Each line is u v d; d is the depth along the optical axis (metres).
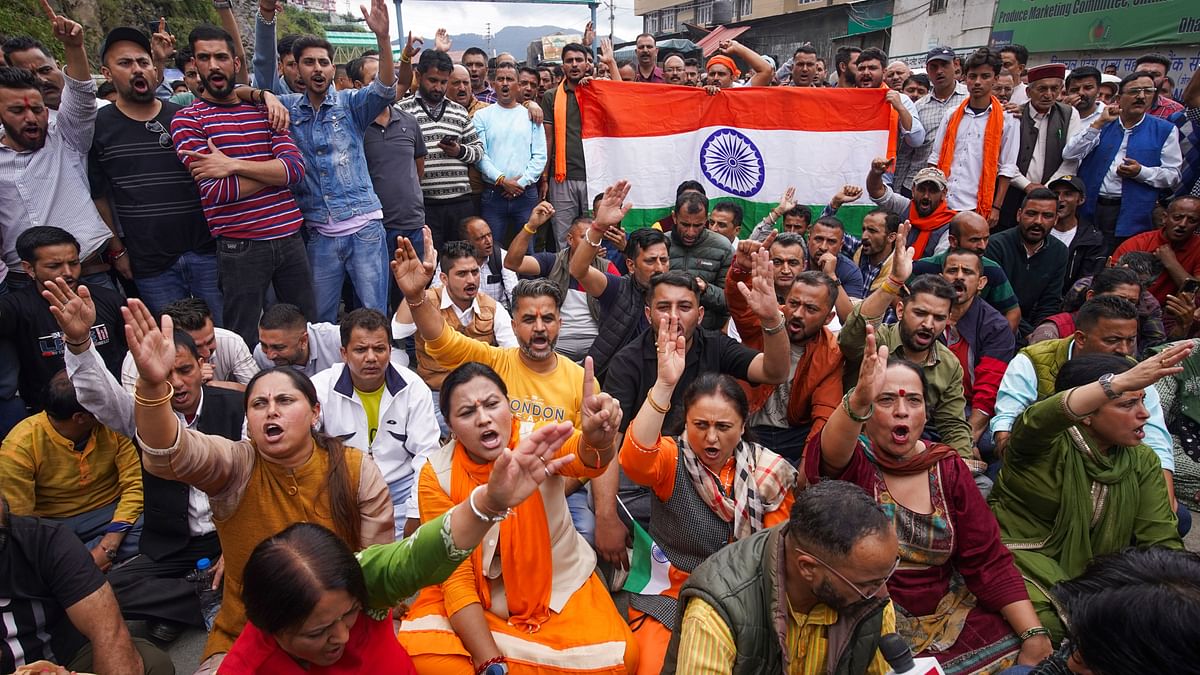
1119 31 13.18
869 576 1.94
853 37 24.19
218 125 4.73
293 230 5.07
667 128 6.79
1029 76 7.22
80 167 4.75
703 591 2.16
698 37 29.67
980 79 6.62
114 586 3.13
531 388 3.71
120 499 3.52
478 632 2.56
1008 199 7.09
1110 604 1.62
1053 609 2.87
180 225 4.94
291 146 4.90
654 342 3.96
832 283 3.87
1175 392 4.14
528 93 8.71
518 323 3.66
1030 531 3.15
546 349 3.67
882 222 5.87
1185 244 5.71
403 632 2.67
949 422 4.01
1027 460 3.12
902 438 2.80
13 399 4.20
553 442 1.89
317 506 2.74
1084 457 2.99
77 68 4.47
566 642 2.65
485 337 4.88
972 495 2.80
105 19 12.34
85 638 2.57
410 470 3.77
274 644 1.92
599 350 4.63
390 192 5.98
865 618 2.06
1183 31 11.92
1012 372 3.93
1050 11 15.12
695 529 3.03
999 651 2.74
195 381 3.38
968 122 6.81
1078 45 14.28
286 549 1.77
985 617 2.82
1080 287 5.30
